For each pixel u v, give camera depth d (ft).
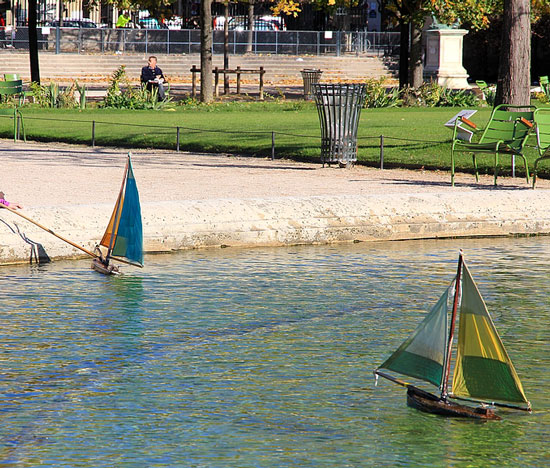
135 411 29.99
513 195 64.28
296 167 90.89
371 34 269.03
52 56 242.17
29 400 30.81
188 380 32.99
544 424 29.07
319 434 28.22
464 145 76.28
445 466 26.11
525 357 35.78
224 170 87.45
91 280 48.83
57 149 107.86
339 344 37.58
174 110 156.66
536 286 47.85
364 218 60.49
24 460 26.18
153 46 258.37
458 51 201.05
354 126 91.35
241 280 49.06
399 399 31.19
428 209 61.93
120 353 36.06
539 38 258.37
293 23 298.35
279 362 35.17
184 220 56.90
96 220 55.06
